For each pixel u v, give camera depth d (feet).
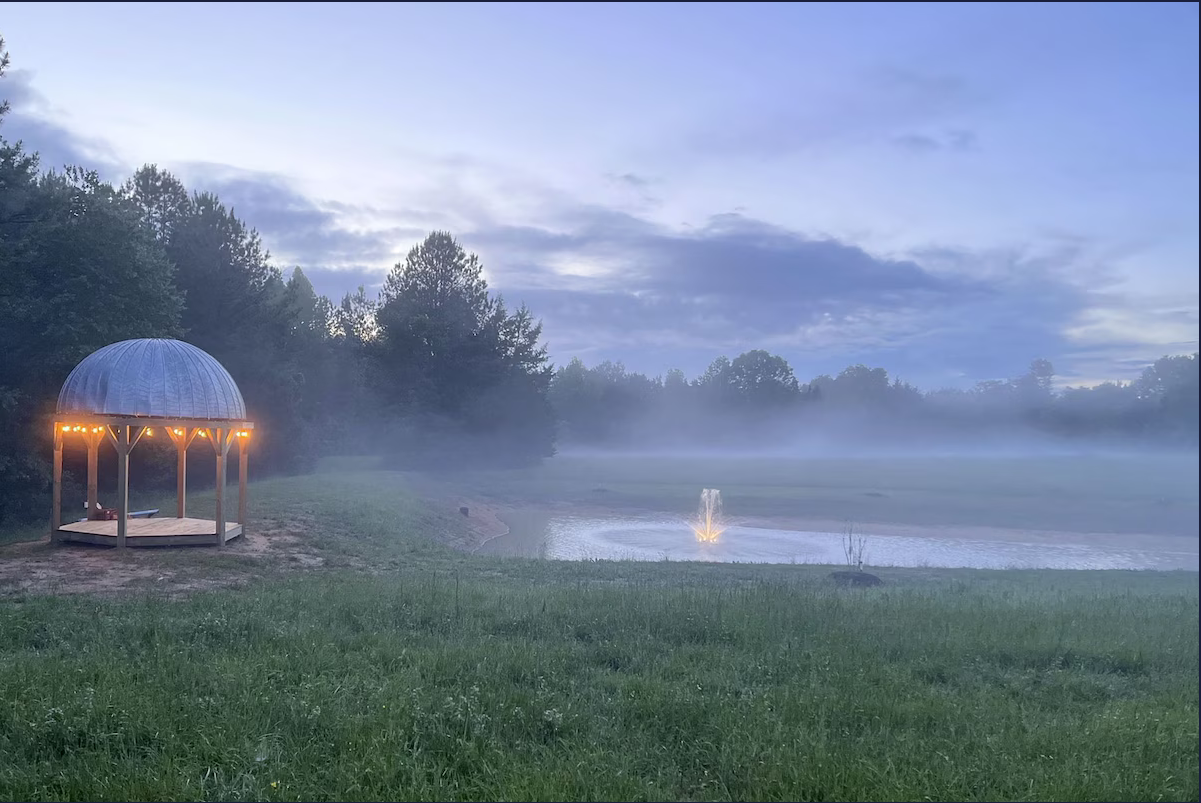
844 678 29.07
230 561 59.67
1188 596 56.24
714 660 32.24
